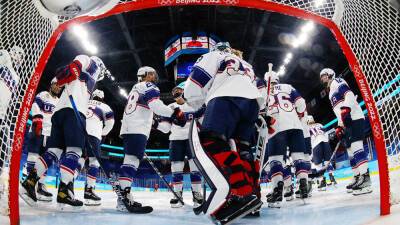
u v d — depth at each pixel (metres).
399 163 2.00
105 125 3.97
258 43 14.22
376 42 2.09
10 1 1.77
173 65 14.26
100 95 3.98
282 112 3.69
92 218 2.44
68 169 2.86
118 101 19.97
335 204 3.01
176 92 4.23
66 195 2.83
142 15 13.04
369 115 1.90
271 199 3.44
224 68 1.96
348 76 15.77
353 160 4.11
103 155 17.89
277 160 3.56
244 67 2.03
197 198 4.01
